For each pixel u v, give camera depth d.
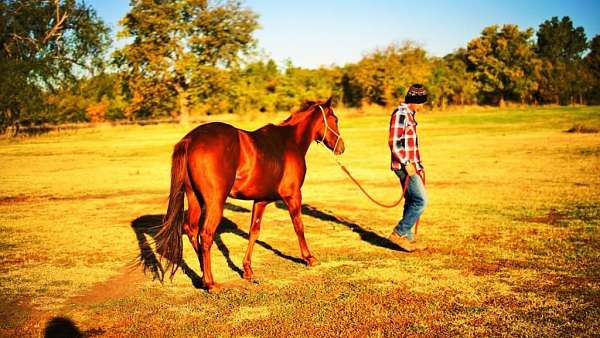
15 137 39.00
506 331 4.19
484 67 72.75
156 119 55.69
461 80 71.56
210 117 54.12
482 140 26.16
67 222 9.04
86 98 52.56
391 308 4.71
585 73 73.12
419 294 5.09
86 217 9.52
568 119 40.12
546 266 5.96
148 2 43.34
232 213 9.91
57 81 43.44
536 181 12.91
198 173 5.02
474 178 13.86
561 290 5.13
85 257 6.68
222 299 5.02
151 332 4.26
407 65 66.81
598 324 4.29
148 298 5.10
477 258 6.37
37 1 42.59
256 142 5.52
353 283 5.46
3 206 10.77
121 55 45.66
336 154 6.82
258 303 4.90
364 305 4.79
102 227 8.59
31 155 24.31
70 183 14.55
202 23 45.28
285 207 10.60
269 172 5.54
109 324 4.45
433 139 27.91
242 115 53.22
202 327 4.34
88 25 44.72
